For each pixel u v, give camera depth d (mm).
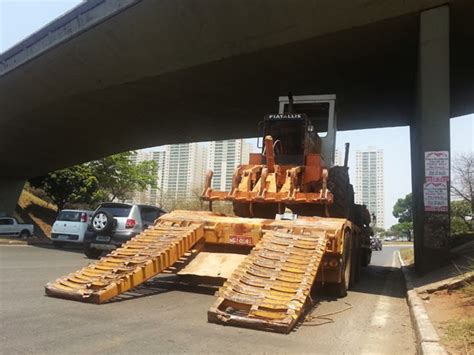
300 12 13672
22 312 6348
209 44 15859
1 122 25219
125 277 7445
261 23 14445
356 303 8812
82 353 4641
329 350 5312
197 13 14977
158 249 8273
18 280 9461
